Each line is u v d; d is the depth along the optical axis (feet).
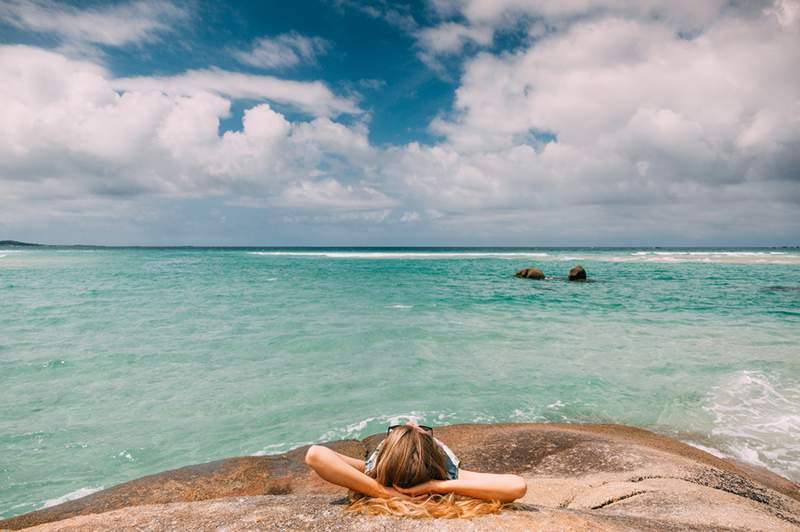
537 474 17.02
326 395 28.81
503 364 35.58
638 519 8.04
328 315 56.95
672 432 23.86
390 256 267.39
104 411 26.14
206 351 38.86
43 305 63.87
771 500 14.35
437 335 45.34
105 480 19.19
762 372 33.37
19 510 17.07
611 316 57.41
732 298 73.92
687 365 35.32
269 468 18.71
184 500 16.38
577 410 26.73
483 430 22.41
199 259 237.04
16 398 27.96
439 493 7.54
